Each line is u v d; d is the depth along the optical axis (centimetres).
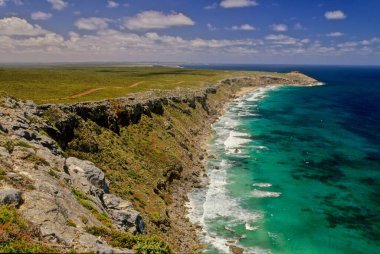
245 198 6009
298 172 7344
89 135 6019
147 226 4403
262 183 6706
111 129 6806
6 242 2095
